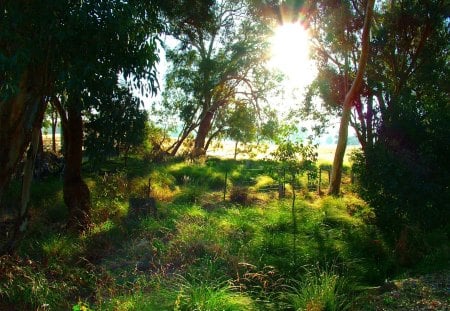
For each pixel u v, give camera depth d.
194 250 8.23
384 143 11.29
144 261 8.05
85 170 16.12
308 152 10.44
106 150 7.71
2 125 6.30
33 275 6.37
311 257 7.92
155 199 12.66
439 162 10.68
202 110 31.03
